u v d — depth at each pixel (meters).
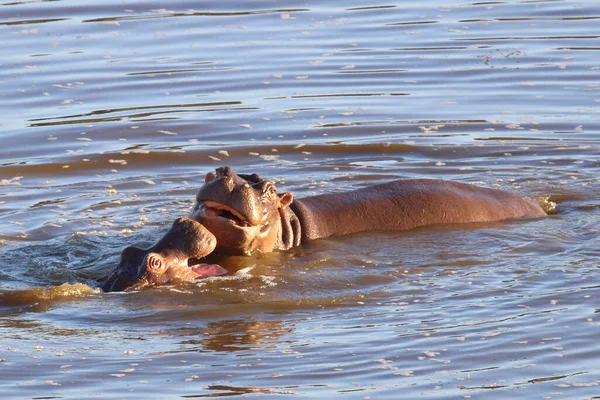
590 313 39.19
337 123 69.06
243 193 45.19
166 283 44.12
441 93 74.50
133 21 89.88
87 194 57.78
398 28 88.38
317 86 75.62
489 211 53.62
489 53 82.00
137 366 35.50
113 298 42.62
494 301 41.09
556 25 88.69
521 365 34.84
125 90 74.38
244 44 84.25
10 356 36.44
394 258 47.34
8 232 51.56
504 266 45.81
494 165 62.44
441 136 67.00
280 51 82.69
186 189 58.41
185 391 33.41
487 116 70.12
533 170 61.56
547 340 36.81
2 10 92.62
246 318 40.16
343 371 34.75
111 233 51.06
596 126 68.06
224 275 45.00
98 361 36.00
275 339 37.84
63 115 69.81
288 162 63.03
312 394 33.00
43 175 60.94
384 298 42.12
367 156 64.25
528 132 67.44
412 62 80.31
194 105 72.06
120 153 63.72
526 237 50.06
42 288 43.19
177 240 44.69
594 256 46.94
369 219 52.00
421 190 53.88
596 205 55.91
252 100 73.06
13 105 71.38
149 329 39.25
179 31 87.19
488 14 92.31
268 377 34.41
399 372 34.56
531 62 79.94
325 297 42.28
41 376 34.75
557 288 42.41
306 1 97.25
